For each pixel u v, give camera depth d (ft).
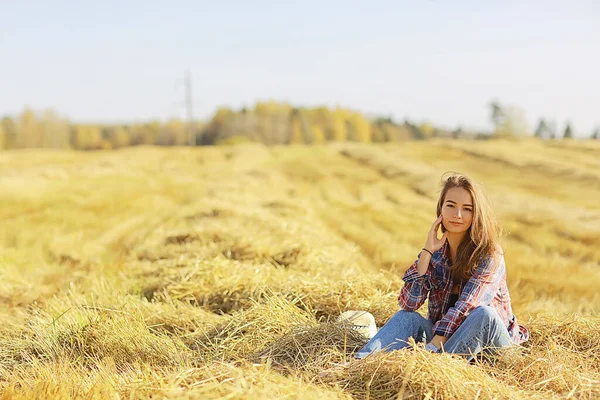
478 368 11.84
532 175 128.88
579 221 57.00
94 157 199.82
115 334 15.37
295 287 19.31
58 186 79.87
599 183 112.57
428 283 14.20
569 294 25.75
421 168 138.51
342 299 18.75
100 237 42.24
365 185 107.76
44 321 17.10
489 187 105.81
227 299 20.13
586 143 204.64
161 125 404.36
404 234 46.39
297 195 84.33
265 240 26.68
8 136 364.79
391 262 31.99
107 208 60.29
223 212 43.04
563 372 11.87
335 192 93.81
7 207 58.80
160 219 49.80
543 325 15.43
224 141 362.53
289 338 14.38
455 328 13.17
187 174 133.08
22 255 31.91
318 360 12.97
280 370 12.58
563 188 107.76
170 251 27.30
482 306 13.04
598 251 40.55
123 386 11.62
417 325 13.92
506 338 13.09
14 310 21.02
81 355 14.64
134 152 215.92
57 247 35.86
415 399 10.75
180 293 20.67
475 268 13.57
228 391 10.21
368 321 15.76
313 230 35.91
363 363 11.85
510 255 35.70
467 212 13.55
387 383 11.21
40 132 368.48
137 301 19.43
